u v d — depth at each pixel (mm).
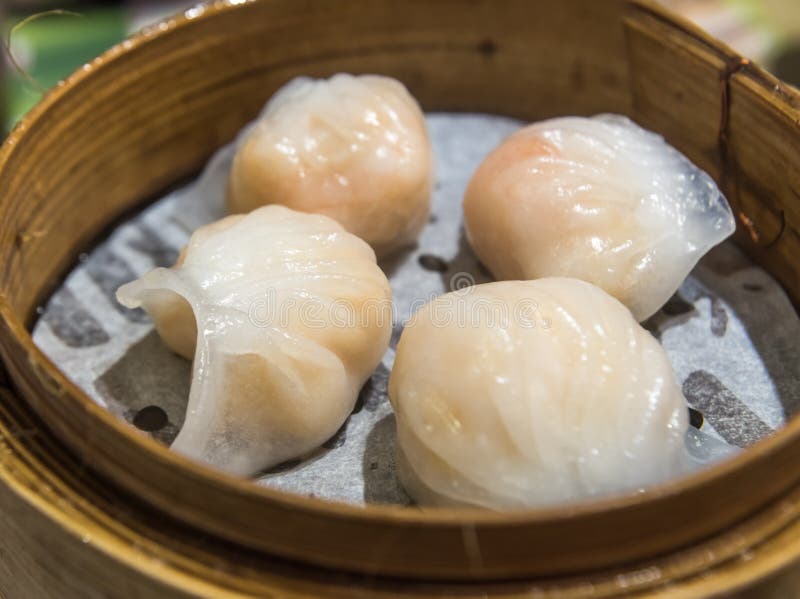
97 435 149
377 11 250
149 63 230
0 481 158
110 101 225
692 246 199
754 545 146
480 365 166
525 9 248
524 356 166
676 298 218
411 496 179
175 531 149
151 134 241
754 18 305
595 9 239
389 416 197
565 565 139
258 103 257
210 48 239
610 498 136
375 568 140
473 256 232
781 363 204
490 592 140
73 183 224
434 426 166
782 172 206
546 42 253
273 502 137
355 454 190
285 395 180
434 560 138
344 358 189
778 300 215
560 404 162
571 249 198
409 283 225
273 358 180
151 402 203
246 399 180
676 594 139
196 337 199
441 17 253
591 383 164
